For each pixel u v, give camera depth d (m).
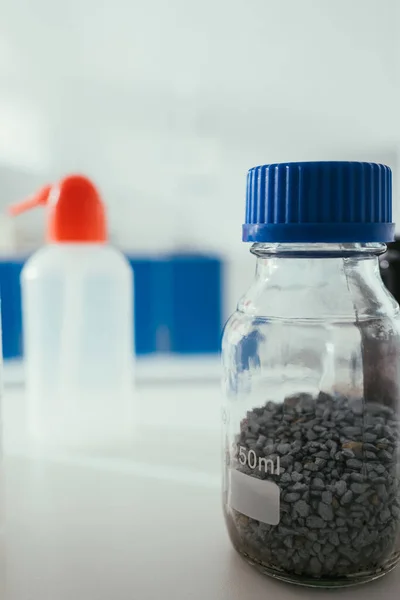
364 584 0.29
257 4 0.63
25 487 0.39
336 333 0.32
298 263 0.32
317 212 0.28
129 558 0.31
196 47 0.64
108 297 0.49
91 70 0.65
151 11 0.63
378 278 0.33
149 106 0.66
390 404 0.32
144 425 0.49
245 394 0.33
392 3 0.59
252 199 0.29
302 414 0.31
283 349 0.33
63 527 0.34
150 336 0.66
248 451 0.30
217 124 0.67
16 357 0.63
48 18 0.63
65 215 0.46
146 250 0.67
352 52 0.62
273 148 0.66
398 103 0.60
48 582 0.30
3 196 0.67
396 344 0.32
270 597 0.28
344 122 0.63
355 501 0.29
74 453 0.44
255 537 0.30
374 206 0.28
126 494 0.38
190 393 0.59
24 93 0.65
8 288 0.62
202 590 0.29
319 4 0.62
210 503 0.37
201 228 0.69
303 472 0.29
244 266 0.67
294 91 0.65
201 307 0.67
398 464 0.30
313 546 0.28
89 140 0.67
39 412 0.48
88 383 0.49
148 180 0.68
